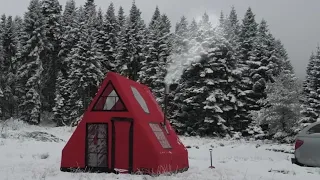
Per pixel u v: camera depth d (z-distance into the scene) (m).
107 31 56.75
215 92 38.06
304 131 10.27
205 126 38.31
